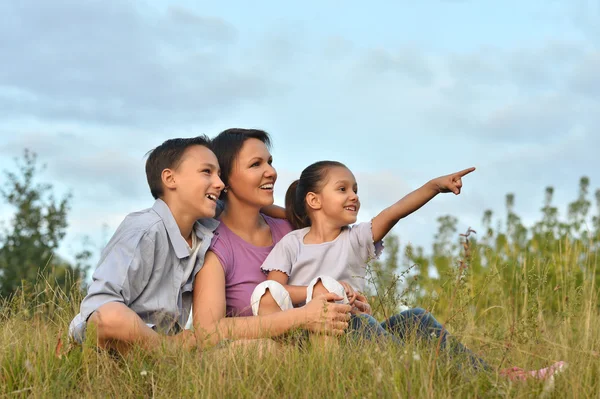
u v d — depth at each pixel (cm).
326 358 347
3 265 960
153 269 399
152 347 362
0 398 324
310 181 476
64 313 438
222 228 455
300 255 462
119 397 325
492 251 618
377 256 471
